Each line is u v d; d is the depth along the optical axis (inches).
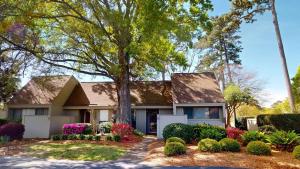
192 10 737.0
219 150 555.2
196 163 465.1
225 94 1233.4
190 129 701.9
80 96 1259.8
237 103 1278.3
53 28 896.9
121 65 922.1
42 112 1151.6
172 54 852.0
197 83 1206.9
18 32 807.1
